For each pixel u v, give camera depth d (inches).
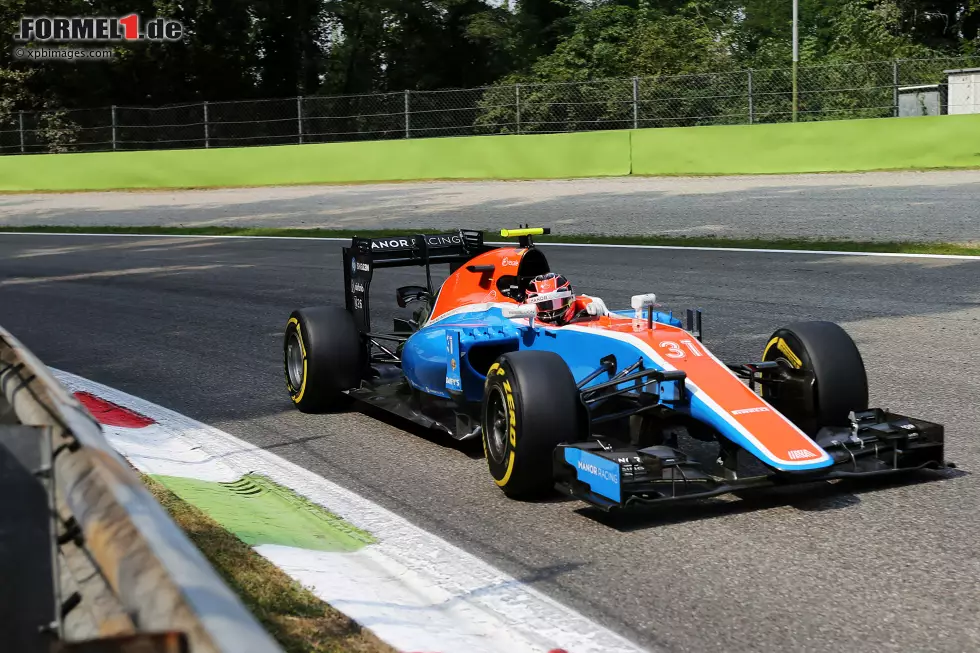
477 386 237.6
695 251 576.7
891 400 261.7
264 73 1695.4
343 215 867.4
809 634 136.9
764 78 1071.0
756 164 935.0
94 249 755.4
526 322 239.9
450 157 1074.7
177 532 81.3
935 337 334.0
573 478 189.0
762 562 161.9
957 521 175.2
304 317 279.6
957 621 138.5
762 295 431.2
